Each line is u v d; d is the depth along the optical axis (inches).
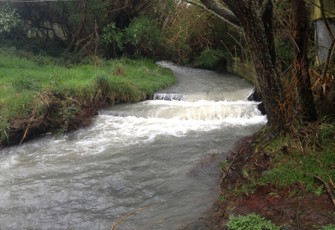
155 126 409.4
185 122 416.8
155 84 555.2
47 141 390.6
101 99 480.7
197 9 767.1
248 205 217.3
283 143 261.3
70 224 236.2
